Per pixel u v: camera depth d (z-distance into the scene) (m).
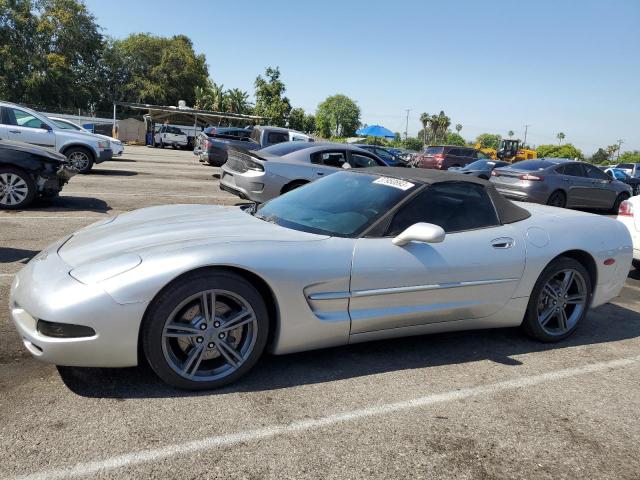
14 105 12.05
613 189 13.89
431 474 2.34
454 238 3.56
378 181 3.85
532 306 3.93
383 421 2.75
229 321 2.90
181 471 2.23
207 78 63.00
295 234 3.25
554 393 3.23
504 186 13.05
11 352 3.21
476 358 3.70
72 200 9.01
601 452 2.62
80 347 2.61
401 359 3.57
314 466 2.34
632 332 4.55
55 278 2.73
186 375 2.84
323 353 3.56
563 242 3.98
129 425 2.53
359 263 3.18
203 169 17.92
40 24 48.34
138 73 60.66
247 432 2.55
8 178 7.68
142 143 36.59
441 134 99.31
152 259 2.76
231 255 2.84
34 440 2.36
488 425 2.79
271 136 16.53
